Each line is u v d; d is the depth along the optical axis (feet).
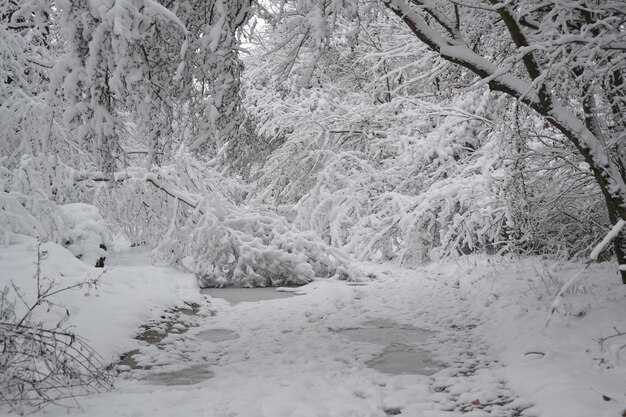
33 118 36.32
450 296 34.68
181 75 22.84
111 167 21.20
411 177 50.72
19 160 37.68
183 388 19.54
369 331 28.37
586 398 16.21
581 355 20.38
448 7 28.14
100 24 19.33
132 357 23.65
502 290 31.94
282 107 68.13
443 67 47.21
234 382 20.06
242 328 29.12
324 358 23.21
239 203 56.90
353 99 68.49
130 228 44.11
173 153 42.73
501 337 24.68
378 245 49.14
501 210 39.99
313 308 33.60
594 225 36.50
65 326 24.84
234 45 23.31
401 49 57.93
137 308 29.35
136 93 20.84
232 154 25.48
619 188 22.26
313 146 62.49
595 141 22.30
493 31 28.60
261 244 42.19
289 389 18.80
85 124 20.31
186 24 23.12
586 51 20.67
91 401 17.40
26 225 33.96
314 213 53.98
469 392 18.74
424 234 46.21
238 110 24.14
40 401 16.88
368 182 53.67
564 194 34.12
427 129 53.67
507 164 31.53
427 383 19.92
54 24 25.55
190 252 42.29
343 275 43.50
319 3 22.34
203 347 25.40
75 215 39.75
